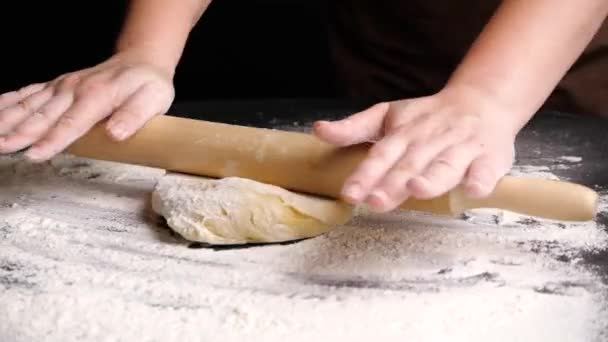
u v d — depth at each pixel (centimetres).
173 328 79
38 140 94
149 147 98
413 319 80
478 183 80
